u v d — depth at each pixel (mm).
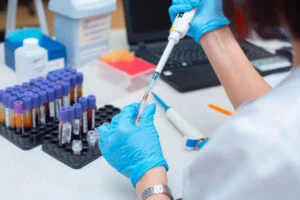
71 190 719
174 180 761
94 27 1192
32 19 3283
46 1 2734
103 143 737
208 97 1072
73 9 1108
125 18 1245
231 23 696
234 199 482
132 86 1099
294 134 462
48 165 779
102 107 956
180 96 1066
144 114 771
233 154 484
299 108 478
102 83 1114
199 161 522
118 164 724
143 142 711
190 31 879
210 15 863
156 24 1284
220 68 843
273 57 1240
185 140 861
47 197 697
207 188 519
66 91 905
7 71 1155
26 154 807
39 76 1000
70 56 1195
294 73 528
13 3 1450
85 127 850
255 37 543
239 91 819
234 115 516
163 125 937
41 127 861
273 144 463
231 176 490
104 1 1172
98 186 735
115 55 1150
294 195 456
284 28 494
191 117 978
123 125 733
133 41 1267
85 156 783
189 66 1175
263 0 483
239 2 523
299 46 509
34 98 836
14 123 841
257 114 492
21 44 1129
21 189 711
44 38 1177
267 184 461
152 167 685
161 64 845
